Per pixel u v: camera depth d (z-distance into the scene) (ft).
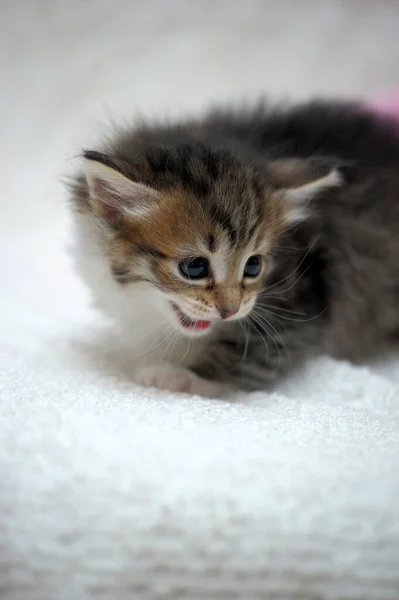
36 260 1.51
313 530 0.72
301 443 0.80
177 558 0.70
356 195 1.18
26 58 1.67
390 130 1.27
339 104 1.30
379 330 1.24
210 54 1.74
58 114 1.68
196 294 0.97
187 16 1.73
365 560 0.70
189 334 1.02
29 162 1.65
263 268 1.04
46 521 0.71
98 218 1.01
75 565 0.70
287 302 1.10
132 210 0.97
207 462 0.76
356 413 0.92
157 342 1.10
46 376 0.99
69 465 0.74
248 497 0.73
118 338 1.14
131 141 1.06
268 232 1.02
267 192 1.02
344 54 1.74
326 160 1.11
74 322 1.26
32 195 1.63
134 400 0.90
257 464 0.76
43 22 1.67
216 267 0.97
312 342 1.13
